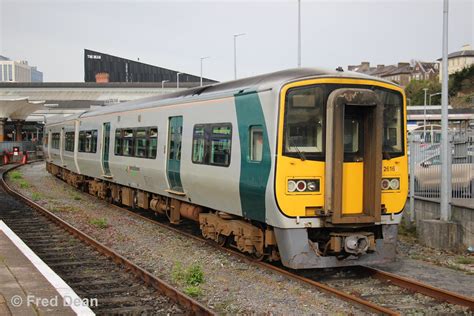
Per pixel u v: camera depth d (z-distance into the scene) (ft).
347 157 26.84
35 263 26.55
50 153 90.33
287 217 25.99
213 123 32.81
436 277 28.14
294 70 28.07
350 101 25.75
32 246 35.09
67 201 60.23
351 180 26.91
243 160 28.91
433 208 38.91
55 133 86.48
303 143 26.30
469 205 35.06
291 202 25.95
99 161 57.26
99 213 51.42
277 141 25.90
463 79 241.55
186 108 36.81
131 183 48.88
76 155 67.67
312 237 27.48
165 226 42.55
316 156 26.27
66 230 41.09
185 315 21.12
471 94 223.71
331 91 26.66
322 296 24.08
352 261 27.25
